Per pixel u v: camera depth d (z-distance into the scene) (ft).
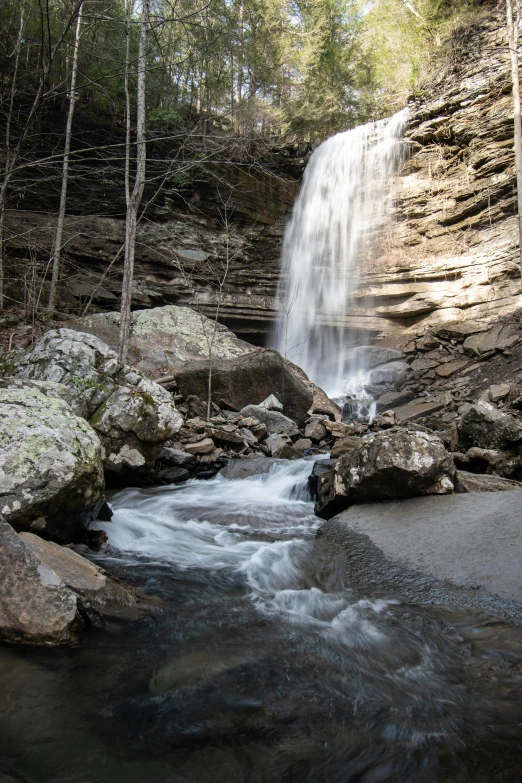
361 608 11.44
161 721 7.28
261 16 62.49
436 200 59.52
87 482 13.75
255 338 62.80
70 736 6.84
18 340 36.60
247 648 9.54
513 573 11.82
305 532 17.52
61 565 10.97
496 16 58.34
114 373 22.68
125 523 17.24
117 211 58.29
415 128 61.93
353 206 64.44
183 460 24.61
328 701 7.93
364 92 74.49
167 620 10.55
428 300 56.65
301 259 65.31
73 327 41.34
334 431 32.07
